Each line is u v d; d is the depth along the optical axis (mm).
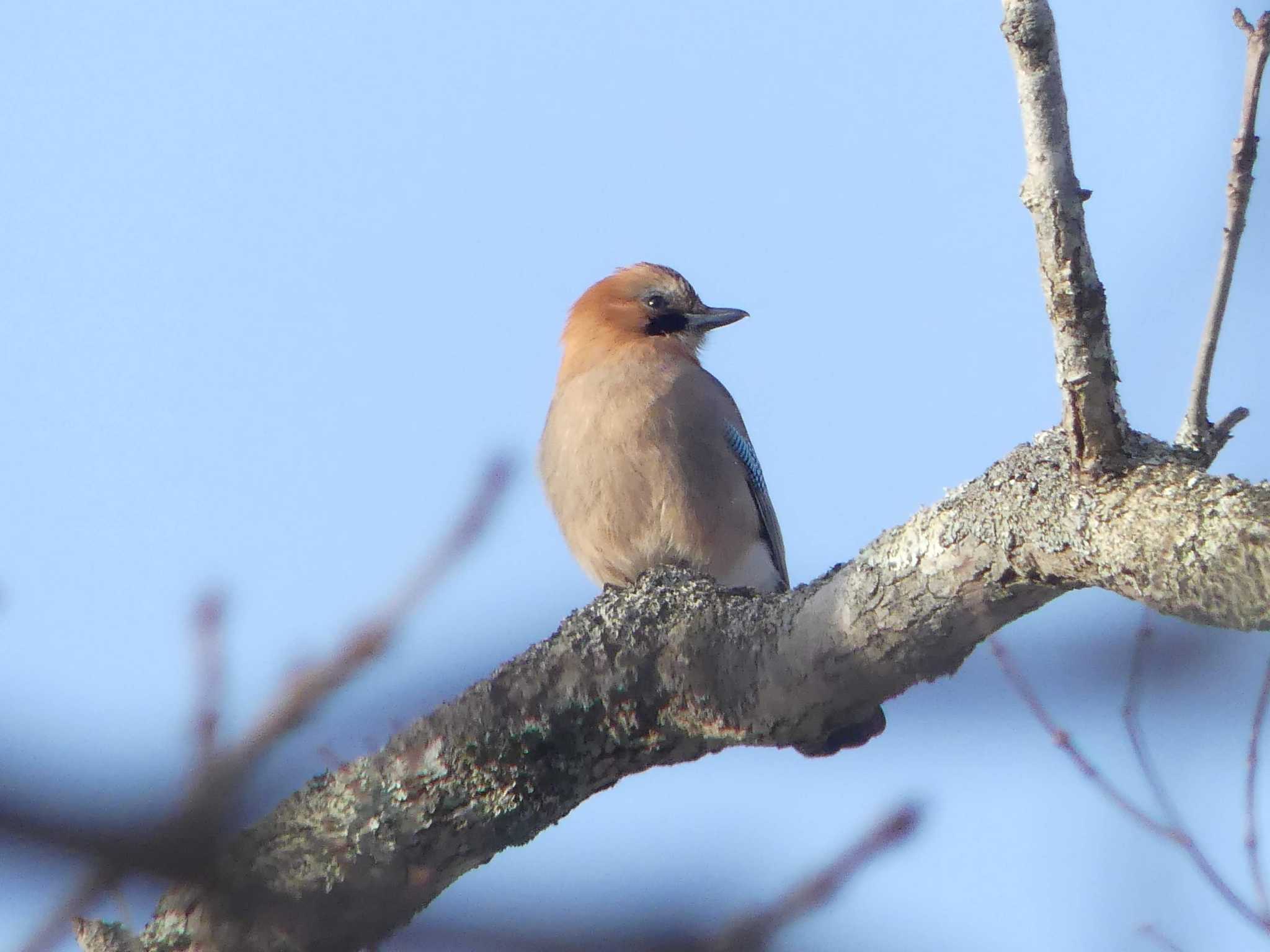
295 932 8953
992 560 8344
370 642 6328
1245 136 8242
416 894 9836
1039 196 7605
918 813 7172
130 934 9008
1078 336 7719
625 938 5477
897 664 8930
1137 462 8023
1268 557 7320
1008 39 7465
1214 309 8391
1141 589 7719
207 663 5715
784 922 6309
